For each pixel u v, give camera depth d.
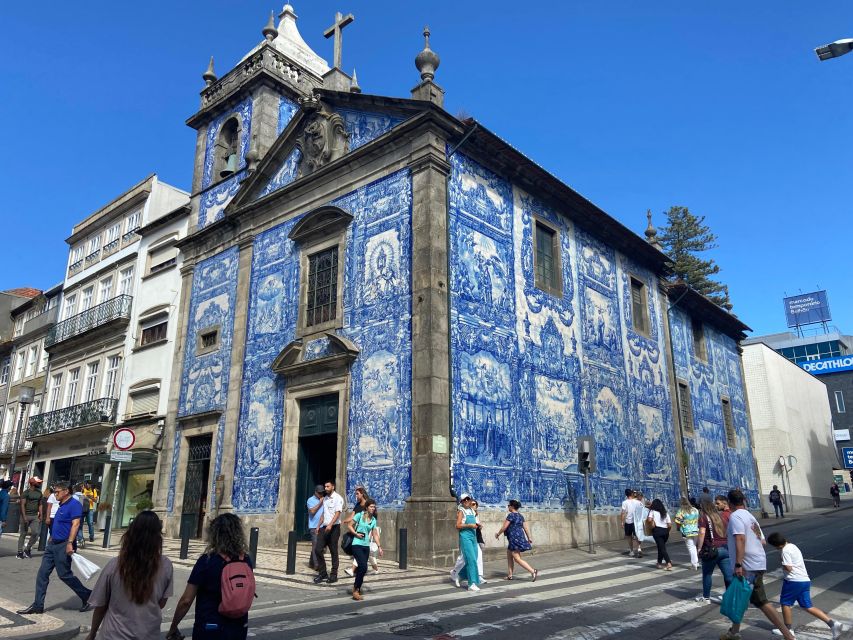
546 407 16.28
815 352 65.75
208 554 4.06
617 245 21.67
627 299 21.64
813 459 38.22
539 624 7.15
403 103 15.66
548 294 17.55
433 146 14.86
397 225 15.01
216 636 3.86
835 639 6.57
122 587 3.89
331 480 16.17
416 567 12.03
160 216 25.12
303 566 12.27
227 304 19.47
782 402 35.31
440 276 14.05
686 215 47.88
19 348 34.16
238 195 19.84
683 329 25.27
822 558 13.47
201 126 23.84
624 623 7.28
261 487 16.22
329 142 17.52
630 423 19.78
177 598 9.13
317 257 17.00
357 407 14.52
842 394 62.00
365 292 15.23
